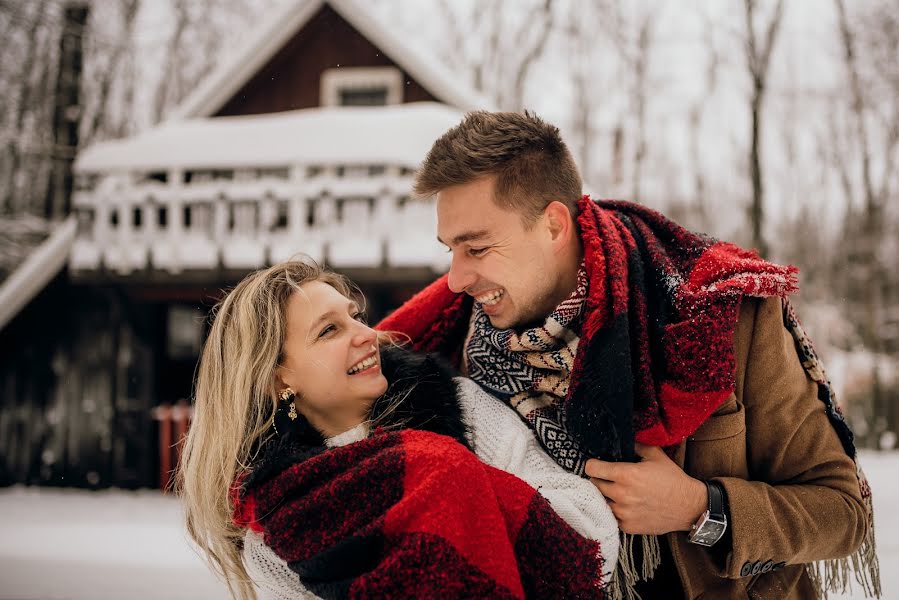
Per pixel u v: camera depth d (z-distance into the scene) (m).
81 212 8.38
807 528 1.36
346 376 1.47
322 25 10.62
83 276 8.20
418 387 1.51
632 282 1.42
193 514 1.49
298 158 7.85
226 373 1.48
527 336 1.45
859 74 17.06
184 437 1.60
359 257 7.60
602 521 1.32
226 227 7.97
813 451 1.44
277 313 1.47
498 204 1.43
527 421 1.49
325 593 1.23
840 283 20.77
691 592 1.41
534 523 1.28
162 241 8.12
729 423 1.41
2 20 13.17
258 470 1.36
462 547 1.20
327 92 10.62
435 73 10.25
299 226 7.79
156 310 9.16
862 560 1.51
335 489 1.28
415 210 7.75
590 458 1.41
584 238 1.45
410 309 1.76
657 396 1.36
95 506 7.73
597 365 1.35
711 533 1.34
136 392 8.78
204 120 10.67
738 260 1.44
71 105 12.41
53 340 8.84
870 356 16.86
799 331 1.48
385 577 1.18
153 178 9.37
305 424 1.48
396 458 1.29
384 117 8.22
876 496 6.46
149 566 5.15
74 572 4.99
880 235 18.91
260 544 1.39
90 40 15.53
